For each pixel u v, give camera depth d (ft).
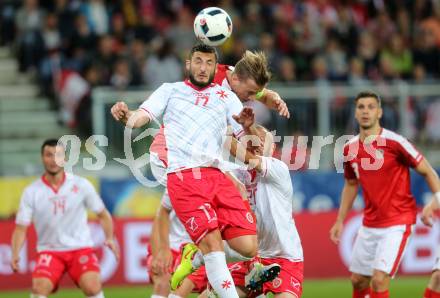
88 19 186.60
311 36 194.49
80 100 168.96
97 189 152.56
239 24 189.88
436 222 151.64
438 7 210.59
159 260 87.10
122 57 176.55
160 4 195.21
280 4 199.21
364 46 194.08
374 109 96.58
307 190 159.43
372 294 95.09
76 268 102.94
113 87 168.14
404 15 205.67
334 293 134.41
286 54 189.98
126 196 153.07
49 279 101.30
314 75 183.52
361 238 97.96
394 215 96.02
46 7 190.19
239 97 85.20
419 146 168.66
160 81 176.24
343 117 163.32
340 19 199.41
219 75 86.22
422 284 142.92
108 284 144.25
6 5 192.44
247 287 81.61
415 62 197.06
